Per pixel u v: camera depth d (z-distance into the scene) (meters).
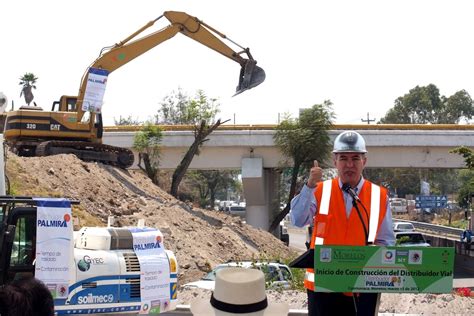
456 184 115.56
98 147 34.19
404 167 48.66
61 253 10.08
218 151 48.44
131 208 27.58
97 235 10.84
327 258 5.69
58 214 10.12
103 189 28.36
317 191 6.29
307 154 46.31
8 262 9.96
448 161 48.25
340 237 6.13
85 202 25.98
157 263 11.20
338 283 5.68
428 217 86.38
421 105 117.00
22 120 32.94
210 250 26.94
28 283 4.11
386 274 5.66
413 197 95.69
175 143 47.25
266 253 28.69
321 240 6.18
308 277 6.29
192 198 86.44
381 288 5.67
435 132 47.28
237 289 4.33
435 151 48.25
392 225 6.27
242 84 32.94
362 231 6.12
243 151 48.31
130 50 34.00
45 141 33.16
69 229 10.17
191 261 23.72
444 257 5.64
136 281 10.88
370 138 47.41
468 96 117.31
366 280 5.67
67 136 33.47
